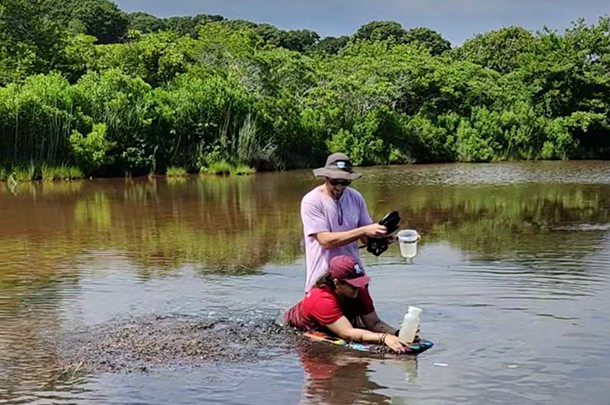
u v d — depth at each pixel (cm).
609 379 569
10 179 2764
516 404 523
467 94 4934
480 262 1038
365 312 692
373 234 669
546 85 5034
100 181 2853
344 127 4178
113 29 8200
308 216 689
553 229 1404
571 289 858
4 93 2934
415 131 4425
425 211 1745
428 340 663
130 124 3200
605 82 4947
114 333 698
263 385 564
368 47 5988
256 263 1061
